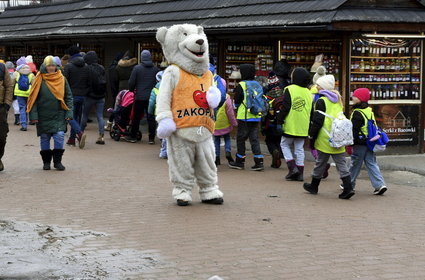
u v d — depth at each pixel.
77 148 15.67
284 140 11.95
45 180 11.51
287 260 7.04
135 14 20.66
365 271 6.70
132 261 6.95
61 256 7.12
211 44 17.44
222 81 11.69
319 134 10.41
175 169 9.61
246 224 8.59
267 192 10.82
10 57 28.56
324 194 10.75
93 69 16.48
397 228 8.55
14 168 12.73
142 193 10.56
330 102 10.42
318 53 14.65
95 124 21.23
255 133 12.98
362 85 14.20
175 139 9.52
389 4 13.98
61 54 24.98
